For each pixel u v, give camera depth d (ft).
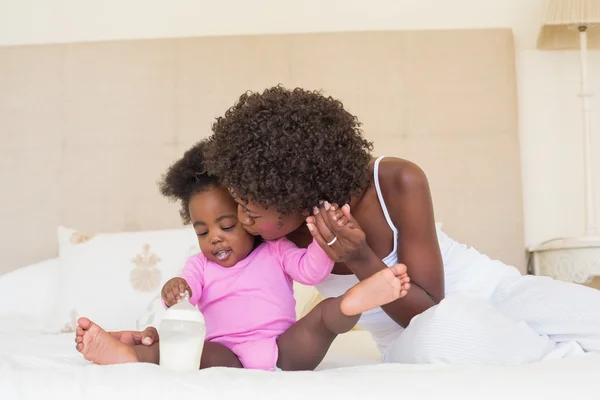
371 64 8.66
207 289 4.14
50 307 7.42
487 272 4.78
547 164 8.71
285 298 4.13
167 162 8.71
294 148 3.52
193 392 2.71
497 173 8.42
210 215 4.02
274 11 9.07
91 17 9.20
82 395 2.73
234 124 3.63
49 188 8.74
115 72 8.85
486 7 8.92
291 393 2.67
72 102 8.84
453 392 2.65
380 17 8.99
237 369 3.17
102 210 8.69
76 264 7.27
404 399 2.61
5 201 8.75
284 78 8.71
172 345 3.45
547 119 8.75
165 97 8.79
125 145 8.76
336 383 2.77
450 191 8.44
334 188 3.69
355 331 6.41
